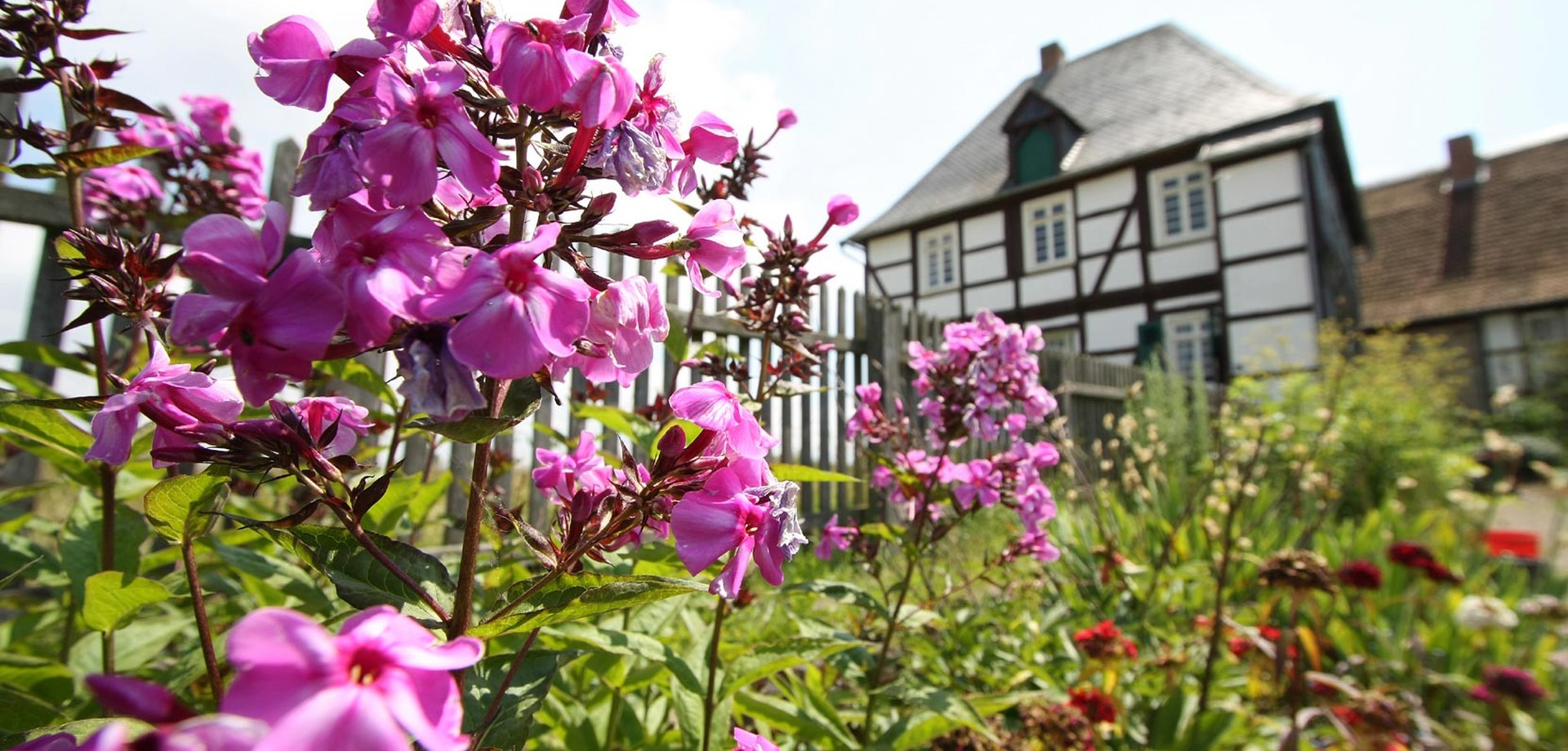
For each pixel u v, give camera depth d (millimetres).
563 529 1040
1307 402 8898
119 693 521
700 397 1016
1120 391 10461
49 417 1411
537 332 760
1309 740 2996
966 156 24125
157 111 1537
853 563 2648
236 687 555
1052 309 18766
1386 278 29109
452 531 3619
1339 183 21562
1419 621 4336
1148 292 17188
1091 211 18219
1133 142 18500
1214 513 4926
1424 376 11906
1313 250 15109
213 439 827
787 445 5512
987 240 20156
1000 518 5078
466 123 801
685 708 1752
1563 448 14305
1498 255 26859
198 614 1013
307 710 542
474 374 887
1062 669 3320
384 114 786
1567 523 9188
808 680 2611
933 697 2010
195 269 687
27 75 1421
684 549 949
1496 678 3111
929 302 21281
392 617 654
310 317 706
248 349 706
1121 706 3002
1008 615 3883
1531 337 24516
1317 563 2859
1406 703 3199
